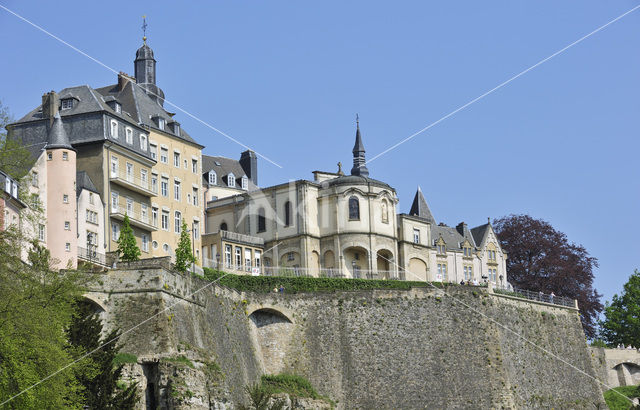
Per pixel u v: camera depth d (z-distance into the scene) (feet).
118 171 388.57
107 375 268.62
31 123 383.65
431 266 501.56
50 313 251.80
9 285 245.04
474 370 406.00
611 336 533.55
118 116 392.68
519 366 424.46
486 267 536.42
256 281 392.68
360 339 399.65
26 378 238.27
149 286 315.78
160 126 423.23
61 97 391.65
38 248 276.41
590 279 549.54
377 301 406.41
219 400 316.81
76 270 281.54
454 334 409.69
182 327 323.16
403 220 474.49
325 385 390.21
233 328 367.66
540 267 545.85
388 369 397.19
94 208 371.35
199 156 444.14
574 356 461.37
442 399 397.60
